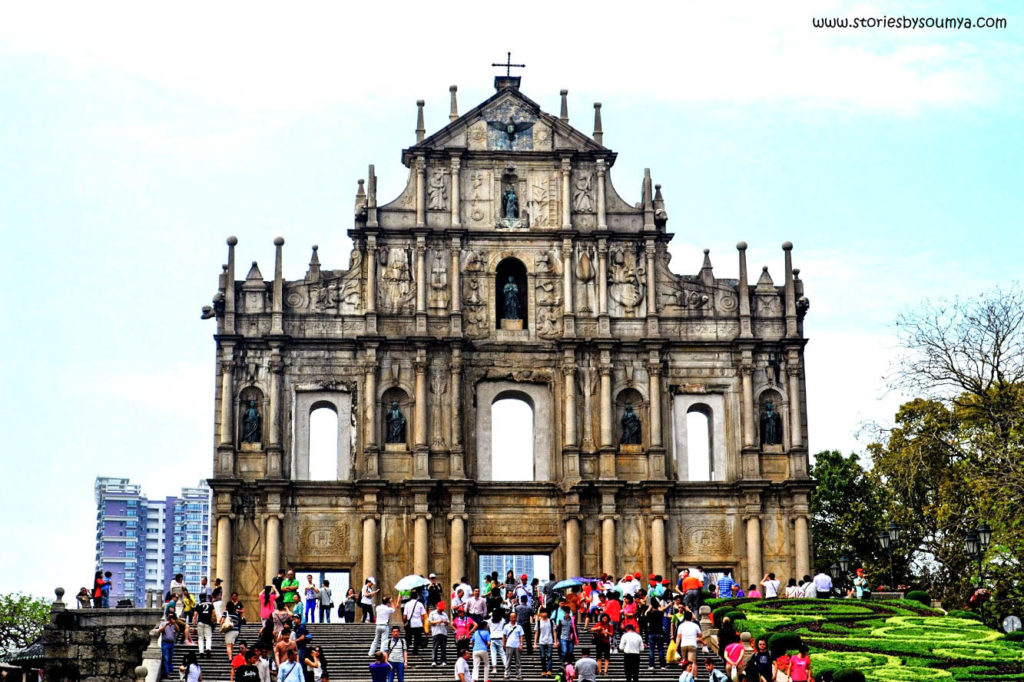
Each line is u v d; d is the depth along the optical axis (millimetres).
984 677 54750
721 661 58781
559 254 92500
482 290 91688
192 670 57344
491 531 89125
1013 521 85875
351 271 91250
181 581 70375
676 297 92562
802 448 90562
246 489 87938
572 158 93375
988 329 94000
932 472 100625
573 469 89438
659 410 90625
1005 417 91875
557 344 91250
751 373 91500
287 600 70562
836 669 55375
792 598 74438
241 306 90250
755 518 89375
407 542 88250
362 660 64750
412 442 89500
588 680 54531
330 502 88500
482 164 93125
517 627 60031
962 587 97250
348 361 90312
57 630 70688
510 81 94812
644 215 92875
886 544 83250
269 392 89312
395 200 92312
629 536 89312
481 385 91000
